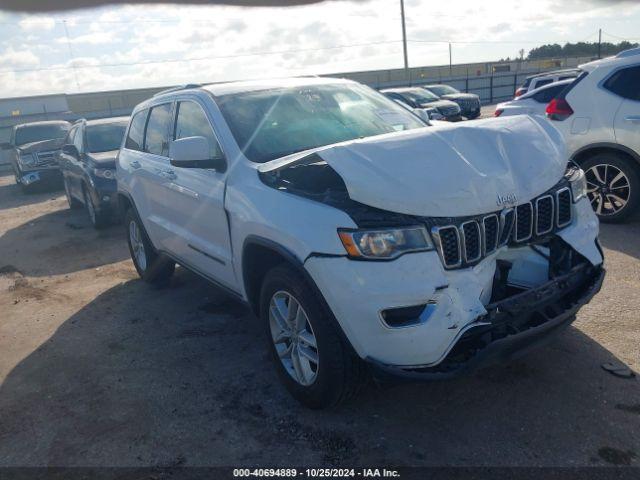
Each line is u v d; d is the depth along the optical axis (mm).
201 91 4508
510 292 3225
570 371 3512
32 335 4969
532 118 3662
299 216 3061
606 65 6363
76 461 3109
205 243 4254
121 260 7203
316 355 3242
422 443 3000
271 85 4566
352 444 3043
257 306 3795
